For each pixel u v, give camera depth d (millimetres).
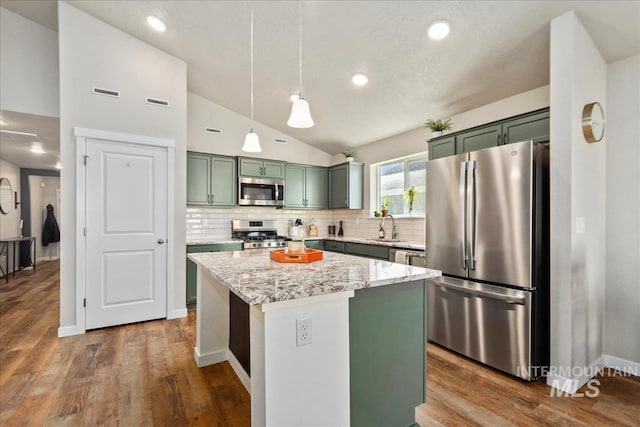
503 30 2301
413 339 1676
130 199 3264
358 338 1480
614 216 2354
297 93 3920
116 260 3195
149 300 3365
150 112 3365
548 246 2221
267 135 5055
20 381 2111
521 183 2137
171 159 3467
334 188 5230
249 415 1785
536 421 1722
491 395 1976
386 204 4371
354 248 4367
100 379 2150
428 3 2252
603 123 2244
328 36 2834
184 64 3596
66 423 1688
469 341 2438
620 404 1878
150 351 2605
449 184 2609
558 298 2039
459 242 2506
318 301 1266
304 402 1236
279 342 1175
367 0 2355
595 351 2273
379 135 4551
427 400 1918
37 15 3242
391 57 2898
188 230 4422
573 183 1998
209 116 4562
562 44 2037
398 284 1622
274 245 4508
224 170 4457
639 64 2240
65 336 2912
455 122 3576
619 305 2330
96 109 3084
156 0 2752
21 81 3268
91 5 2949
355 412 1472
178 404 1881
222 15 2799
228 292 2469
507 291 2195
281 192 4855
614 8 1917
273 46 3117
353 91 3611
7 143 4660
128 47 3254
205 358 2365
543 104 2850
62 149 2941
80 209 3012
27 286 4863
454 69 2848
